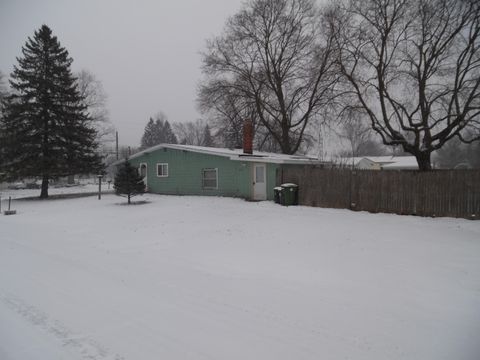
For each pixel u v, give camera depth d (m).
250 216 13.59
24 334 4.29
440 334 4.18
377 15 18.03
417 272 6.59
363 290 5.70
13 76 24.08
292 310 4.91
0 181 24.19
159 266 7.27
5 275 6.70
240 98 30.73
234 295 5.52
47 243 9.85
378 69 18.17
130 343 4.02
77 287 5.96
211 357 3.70
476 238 9.38
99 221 13.68
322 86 27.38
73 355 3.78
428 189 12.94
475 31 15.73
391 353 3.75
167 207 16.47
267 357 3.69
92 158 26.47
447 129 16.61
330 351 3.80
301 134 30.84
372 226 11.24
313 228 11.05
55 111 24.52
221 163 20.56
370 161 41.19
